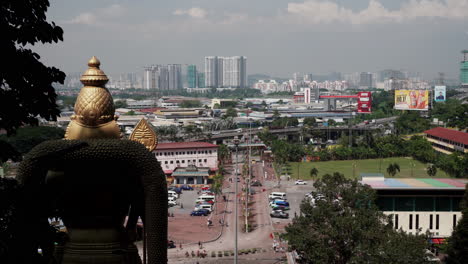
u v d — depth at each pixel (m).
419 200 109.75
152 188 22.11
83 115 23.27
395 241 69.19
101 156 21.75
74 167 22.14
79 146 21.59
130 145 22.11
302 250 76.44
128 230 23.97
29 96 29.31
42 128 105.31
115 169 22.27
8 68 27.72
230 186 199.50
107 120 23.69
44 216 23.97
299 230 77.31
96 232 23.05
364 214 75.25
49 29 29.12
